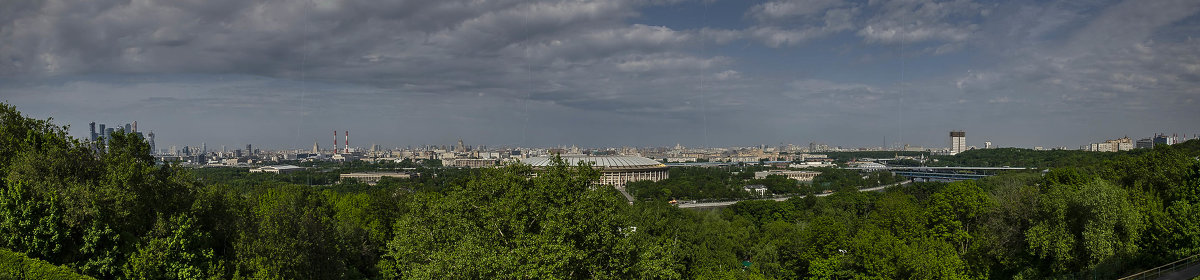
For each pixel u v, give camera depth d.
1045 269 85.00
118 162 56.69
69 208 50.44
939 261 78.62
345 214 108.81
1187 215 82.94
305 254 65.38
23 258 47.34
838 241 98.75
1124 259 79.94
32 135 58.25
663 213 140.00
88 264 50.53
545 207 57.34
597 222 56.31
